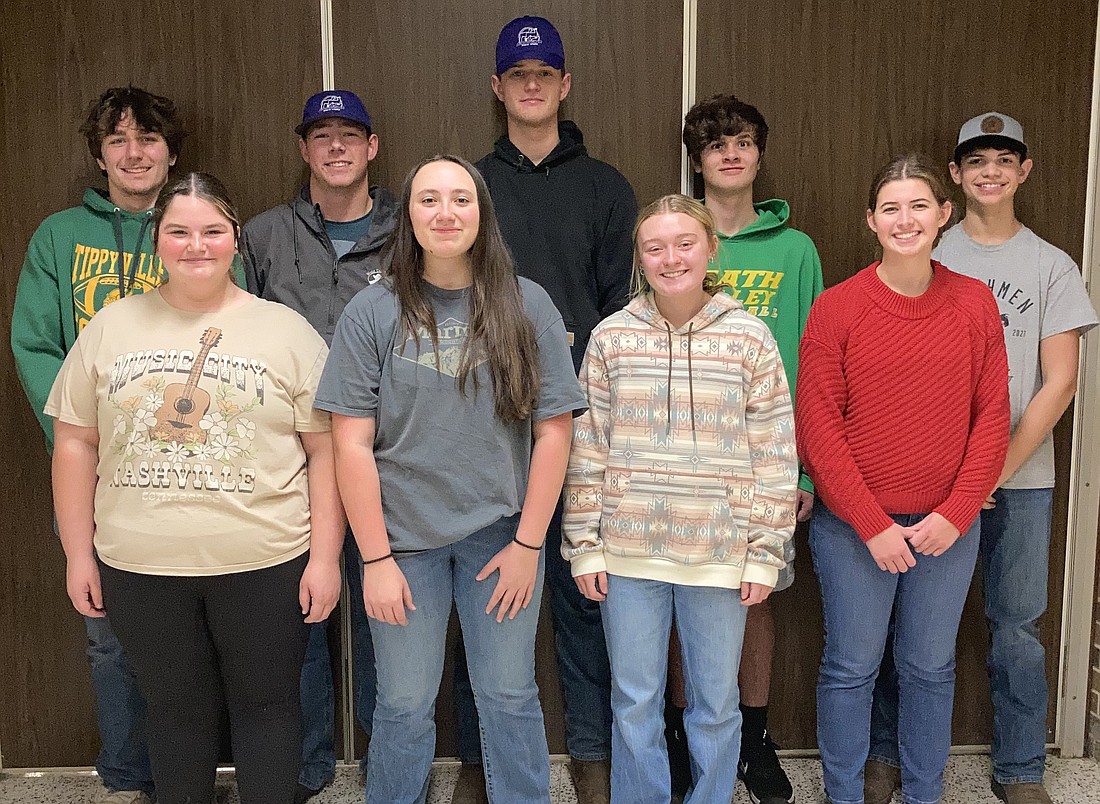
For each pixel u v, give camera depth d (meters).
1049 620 2.43
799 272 2.18
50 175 2.22
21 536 2.31
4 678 2.35
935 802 2.02
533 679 1.85
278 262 2.11
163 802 1.77
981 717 2.45
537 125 2.14
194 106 2.23
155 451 1.62
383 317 1.67
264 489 1.66
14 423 2.28
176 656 1.69
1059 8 2.30
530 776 1.86
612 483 1.81
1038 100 2.32
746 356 1.79
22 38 2.19
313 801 2.21
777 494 1.78
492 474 1.70
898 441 1.86
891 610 2.08
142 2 2.20
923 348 1.85
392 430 1.69
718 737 1.82
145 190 2.05
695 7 2.26
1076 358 2.11
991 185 2.13
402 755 1.82
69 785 2.32
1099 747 2.39
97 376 1.67
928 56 2.30
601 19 2.26
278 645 1.70
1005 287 2.13
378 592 1.69
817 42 2.29
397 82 2.25
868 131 2.31
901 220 1.81
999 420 1.87
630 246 2.15
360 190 2.15
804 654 2.41
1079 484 2.38
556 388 1.72
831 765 2.01
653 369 1.79
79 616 2.34
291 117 2.24
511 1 2.24
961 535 1.86
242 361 1.67
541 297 1.76
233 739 1.74
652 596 1.81
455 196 1.62
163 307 1.71
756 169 2.18
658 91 2.28
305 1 2.21
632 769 1.84
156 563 1.63
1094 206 2.33
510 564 1.72
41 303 2.06
